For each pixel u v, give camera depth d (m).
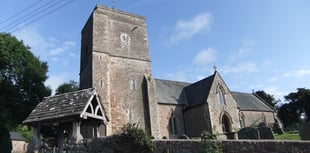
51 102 18.77
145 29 40.53
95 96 18.20
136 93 35.91
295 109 69.94
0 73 37.03
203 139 13.91
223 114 38.19
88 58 35.66
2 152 32.16
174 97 41.25
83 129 25.42
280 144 12.25
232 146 13.19
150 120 34.91
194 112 38.97
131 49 37.84
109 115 32.47
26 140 61.69
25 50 39.66
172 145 14.43
